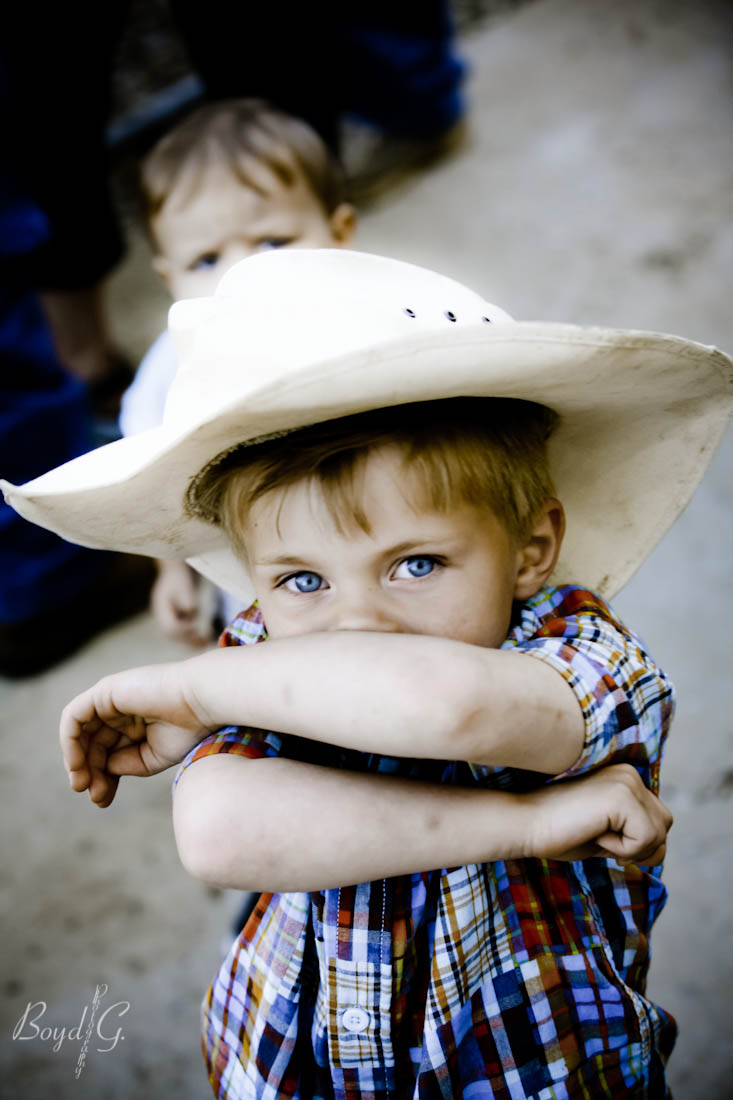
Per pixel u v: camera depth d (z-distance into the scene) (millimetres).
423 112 3707
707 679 2119
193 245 1844
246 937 926
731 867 1812
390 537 753
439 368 650
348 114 3812
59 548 2346
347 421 745
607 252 3246
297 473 745
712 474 2547
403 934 815
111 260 2855
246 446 768
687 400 826
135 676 792
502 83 4121
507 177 3676
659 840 751
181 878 1969
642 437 895
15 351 2143
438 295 822
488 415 800
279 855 715
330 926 815
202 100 4004
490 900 839
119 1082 1659
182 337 826
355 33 3529
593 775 766
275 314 761
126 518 872
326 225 1934
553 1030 827
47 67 2424
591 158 3652
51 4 2340
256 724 736
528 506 842
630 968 900
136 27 4438
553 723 714
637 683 814
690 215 3307
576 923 859
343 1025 819
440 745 665
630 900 908
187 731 818
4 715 2357
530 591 887
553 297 3125
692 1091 1540
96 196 2729
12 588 2297
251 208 1814
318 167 1944
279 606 816
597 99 3916
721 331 2877
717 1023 1614
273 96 3057
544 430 871
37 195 2615
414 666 674
